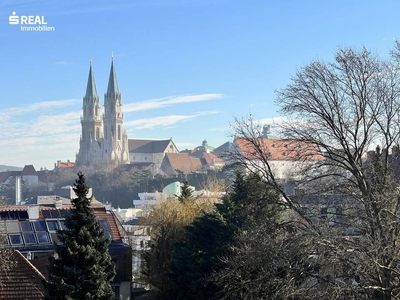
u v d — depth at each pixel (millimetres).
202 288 46938
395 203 36375
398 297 33562
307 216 38750
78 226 39750
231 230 46812
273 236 39156
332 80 39812
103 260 39812
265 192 43688
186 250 49562
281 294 34562
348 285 33781
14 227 59812
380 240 32281
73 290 38094
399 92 39844
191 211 60750
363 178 37344
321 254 34000
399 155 40531
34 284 42844
